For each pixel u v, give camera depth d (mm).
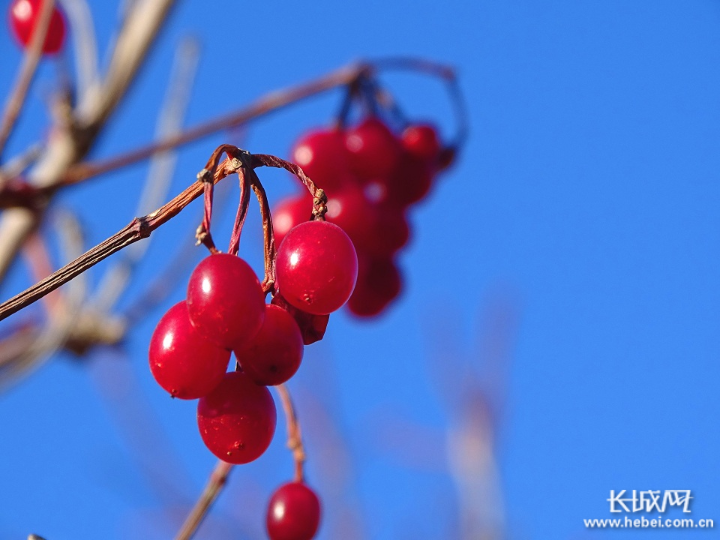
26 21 392
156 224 248
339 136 342
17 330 453
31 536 253
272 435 249
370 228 332
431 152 350
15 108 348
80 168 368
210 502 289
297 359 245
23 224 388
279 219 328
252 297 237
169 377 241
